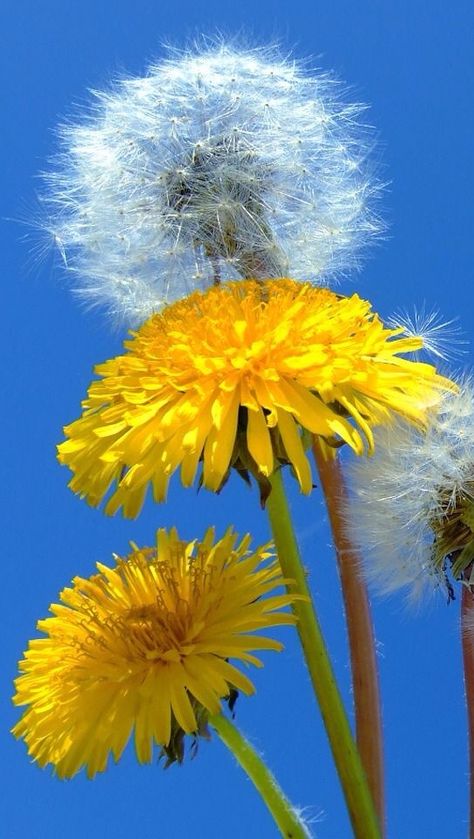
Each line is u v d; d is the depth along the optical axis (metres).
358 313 0.20
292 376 0.19
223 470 0.18
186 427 0.19
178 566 0.21
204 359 0.19
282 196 0.25
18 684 0.21
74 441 0.20
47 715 0.20
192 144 0.25
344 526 0.22
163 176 0.25
